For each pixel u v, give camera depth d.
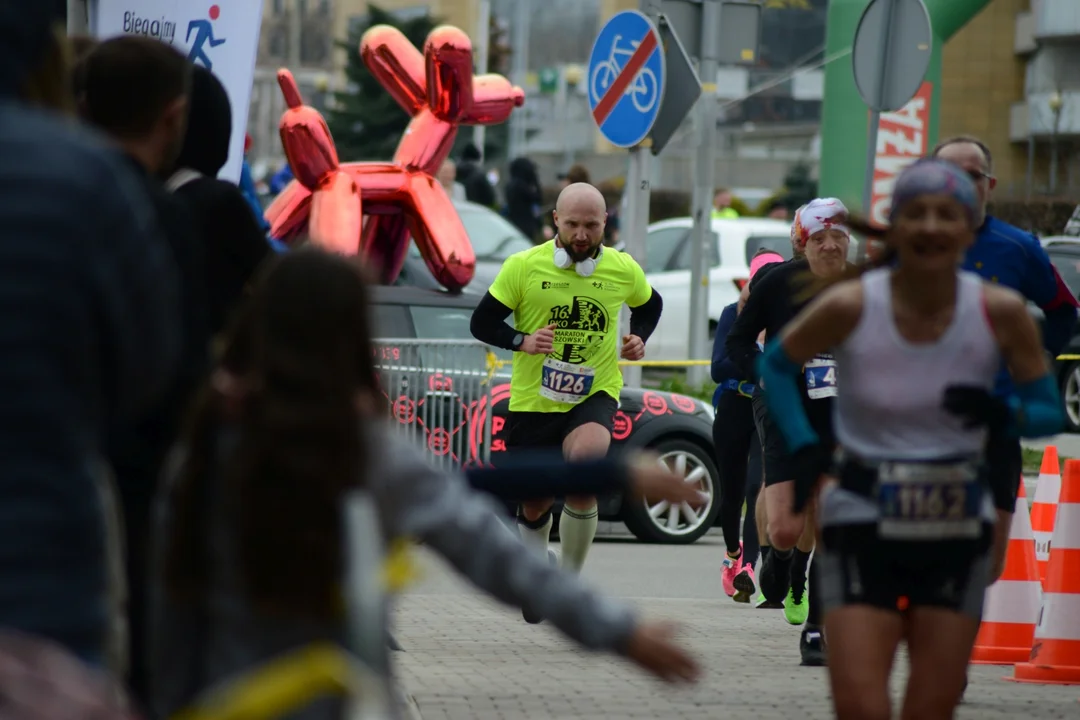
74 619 9.52
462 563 11.39
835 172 77.31
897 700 24.78
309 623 10.90
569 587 11.39
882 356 15.90
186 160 17.70
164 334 10.37
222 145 17.91
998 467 21.09
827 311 15.98
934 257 15.61
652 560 43.41
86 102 15.02
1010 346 15.95
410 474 11.29
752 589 36.41
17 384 9.48
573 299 32.09
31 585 9.37
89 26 35.84
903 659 29.42
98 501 9.90
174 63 15.12
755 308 28.55
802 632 28.52
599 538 48.41
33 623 9.34
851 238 30.27
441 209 54.62
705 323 65.44
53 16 11.23
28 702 8.89
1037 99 179.12
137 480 14.59
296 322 10.93
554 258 32.00
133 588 14.58
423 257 54.66
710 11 56.69
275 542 10.66
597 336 32.22
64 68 12.10
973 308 15.83
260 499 10.67
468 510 11.37
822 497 16.48
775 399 16.34
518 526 32.47
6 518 9.36
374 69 57.56
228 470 10.80
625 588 38.56
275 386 10.87
